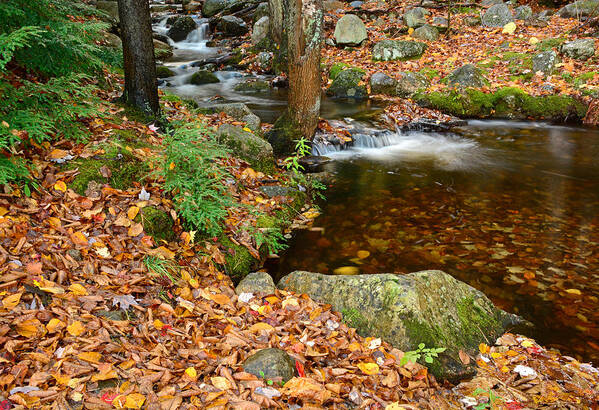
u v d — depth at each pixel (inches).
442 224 200.5
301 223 197.9
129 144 180.1
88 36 221.1
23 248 119.0
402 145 315.6
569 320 139.9
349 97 406.6
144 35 208.5
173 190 158.2
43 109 161.2
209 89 418.3
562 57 406.3
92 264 123.3
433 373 112.5
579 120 359.3
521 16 517.0
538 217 208.5
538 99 368.8
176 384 96.6
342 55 474.6
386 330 121.6
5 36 138.6
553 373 115.4
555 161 284.8
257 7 611.8
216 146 181.0
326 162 268.5
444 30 502.9
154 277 128.6
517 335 131.6
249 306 130.5
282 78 436.5
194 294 130.8
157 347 105.0
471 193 235.3
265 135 261.9
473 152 301.3
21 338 96.6
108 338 102.9
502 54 428.5
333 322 125.9
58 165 153.9
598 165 277.7
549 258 173.0
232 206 175.8
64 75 191.2
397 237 188.7
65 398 87.2
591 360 124.4
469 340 124.7
